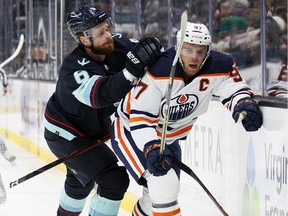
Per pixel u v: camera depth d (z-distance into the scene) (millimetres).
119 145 5840
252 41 6668
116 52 6137
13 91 17859
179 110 5551
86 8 5863
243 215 6508
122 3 9984
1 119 19703
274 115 5801
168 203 5453
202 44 5172
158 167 5273
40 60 14844
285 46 6020
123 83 5379
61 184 11961
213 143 7117
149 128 5402
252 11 6629
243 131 6426
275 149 5809
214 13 7461
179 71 5289
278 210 5797
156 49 5293
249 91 5566
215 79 5426
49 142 6480
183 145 8031
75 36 5922
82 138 6277
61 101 6184
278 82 6188
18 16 17000
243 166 6469
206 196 7309
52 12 13742
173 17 8461
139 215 6016
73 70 5797
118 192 6039
